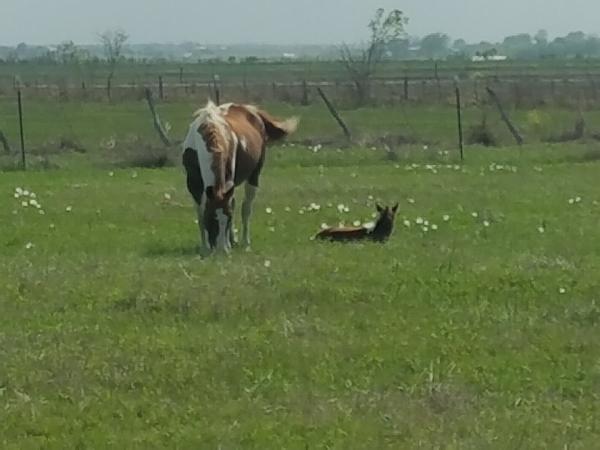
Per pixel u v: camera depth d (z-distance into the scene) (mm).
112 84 79938
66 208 22438
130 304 13258
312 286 13961
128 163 32781
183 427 9312
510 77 79375
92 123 49812
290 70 115250
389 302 13453
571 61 146750
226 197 16656
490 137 37875
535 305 13383
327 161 33500
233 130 17812
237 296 13375
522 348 11516
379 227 18422
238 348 11414
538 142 37844
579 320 12680
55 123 49906
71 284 14289
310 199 24156
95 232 19656
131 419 9484
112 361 10992
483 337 11867
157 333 12055
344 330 12164
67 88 70500
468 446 8805
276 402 9891
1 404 9844
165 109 56938
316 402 9859
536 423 9328
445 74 95438
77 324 12484
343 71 102312
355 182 27547
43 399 9992
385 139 37719
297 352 11273
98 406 9797
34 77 94938
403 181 27719
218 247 16703
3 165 31984
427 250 17125
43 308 13172
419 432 9133
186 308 12984
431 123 47406
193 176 17453
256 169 18719
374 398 9945
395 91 64500
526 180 27844
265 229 19859
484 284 14375
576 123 41531
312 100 59906
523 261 16016
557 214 21969
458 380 10477
